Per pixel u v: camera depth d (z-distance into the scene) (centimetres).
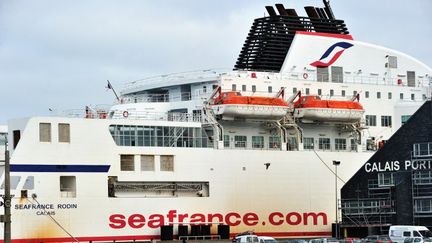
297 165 9794
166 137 9162
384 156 9431
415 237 8031
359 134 10256
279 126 9712
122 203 8775
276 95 9831
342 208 9706
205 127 9444
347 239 8631
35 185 8388
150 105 9950
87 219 8606
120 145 8875
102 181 8719
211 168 9306
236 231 9356
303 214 9762
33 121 8450
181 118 9638
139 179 8906
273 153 9662
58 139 8550
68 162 8569
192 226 9019
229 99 9312
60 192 8531
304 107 9762
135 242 8800
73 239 8519
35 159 8412
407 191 9156
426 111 9125
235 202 9388
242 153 9488
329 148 10150
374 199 9469
